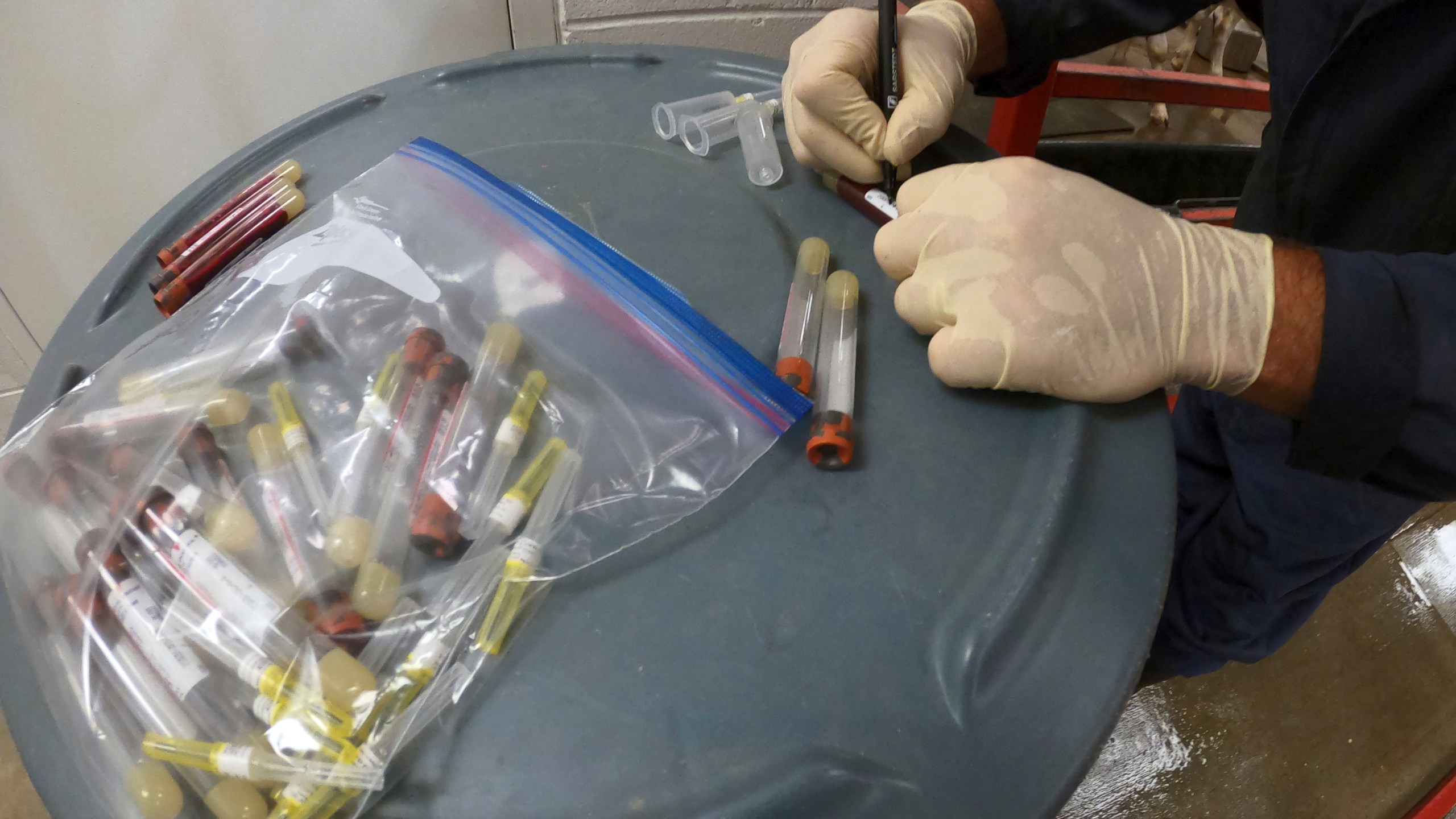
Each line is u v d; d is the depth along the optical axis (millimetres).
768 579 421
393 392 488
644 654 397
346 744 365
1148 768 1106
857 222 627
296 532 434
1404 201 636
